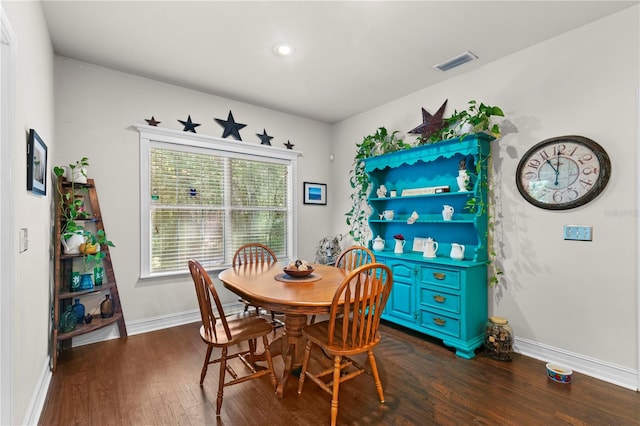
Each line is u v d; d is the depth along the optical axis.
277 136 4.11
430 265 2.85
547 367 2.26
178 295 3.33
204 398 1.97
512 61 2.69
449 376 2.25
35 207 1.86
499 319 2.60
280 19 2.23
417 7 2.09
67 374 2.25
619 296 2.15
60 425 1.71
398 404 1.91
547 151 2.47
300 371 2.30
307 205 4.43
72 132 2.77
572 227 2.36
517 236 2.66
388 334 3.08
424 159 3.10
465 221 2.79
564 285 2.40
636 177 2.08
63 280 2.67
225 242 3.70
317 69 2.97
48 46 2.34
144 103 3.14
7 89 1.39
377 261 3.36
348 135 4.39
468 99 3.00
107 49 2.63
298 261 2.45
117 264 2.99
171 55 2.73
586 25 2.29
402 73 3.05
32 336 1.78
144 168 3.12
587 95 2.29
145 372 2.29
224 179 3.71
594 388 2.08
